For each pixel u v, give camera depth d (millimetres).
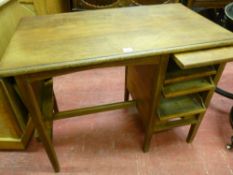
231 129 1583
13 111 1226
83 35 1026
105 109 1362
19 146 1396
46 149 1172
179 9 1326
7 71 797
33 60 850
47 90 1323
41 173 1310
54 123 1632
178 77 1050
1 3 1179
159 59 948
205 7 2248
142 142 1500
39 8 2148
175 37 1005
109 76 2133
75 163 1366
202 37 998
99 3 2098
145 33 1043
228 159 1386
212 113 1709
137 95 1383
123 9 1319
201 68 1088
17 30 1075
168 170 1326
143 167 1345
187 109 1226
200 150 1439
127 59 886
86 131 1577
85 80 2072
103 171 1324
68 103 1812
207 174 1305
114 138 1527
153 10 1312
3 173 1309
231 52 935
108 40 984
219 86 1991
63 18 1200
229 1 2184
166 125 1293
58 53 890
